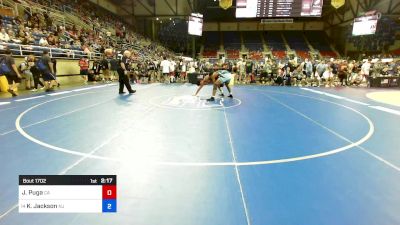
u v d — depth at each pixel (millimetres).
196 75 16031
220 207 2496
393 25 31047
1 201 2539
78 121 5754
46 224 2227
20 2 16625
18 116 6125
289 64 17219
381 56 29391
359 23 22719
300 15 17797
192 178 3090
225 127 5457
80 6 24969
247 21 43938
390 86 15703
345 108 8016
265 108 7816
